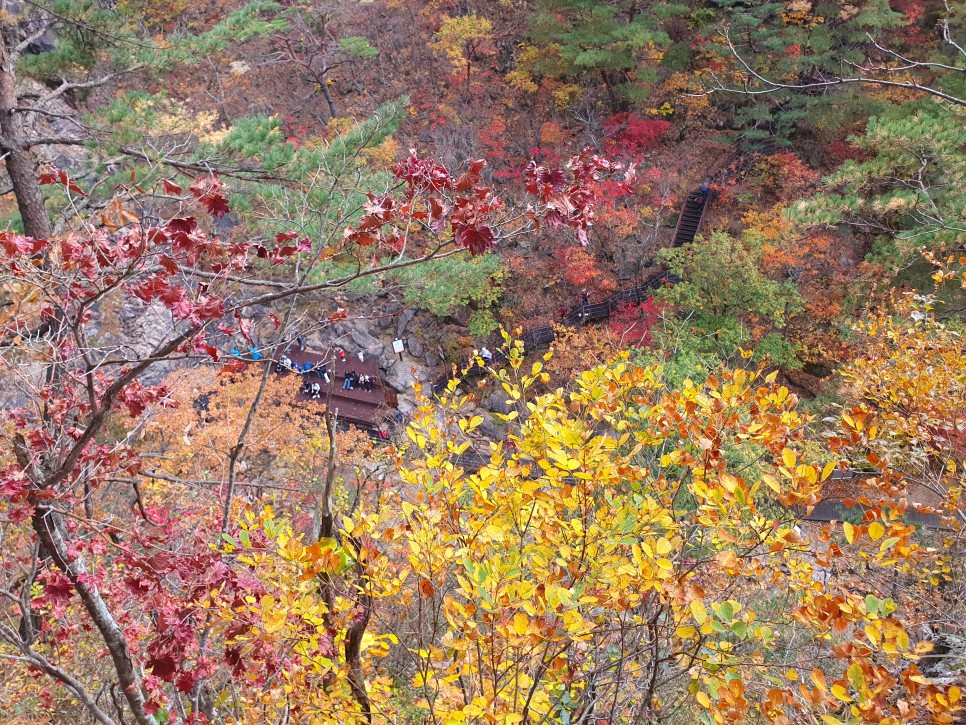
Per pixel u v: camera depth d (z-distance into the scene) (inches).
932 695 97.3
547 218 148.5
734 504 125.6
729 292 836.6
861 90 992.2
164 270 136.6
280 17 1256.2
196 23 1380.4
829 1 1046.4
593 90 1251.2
